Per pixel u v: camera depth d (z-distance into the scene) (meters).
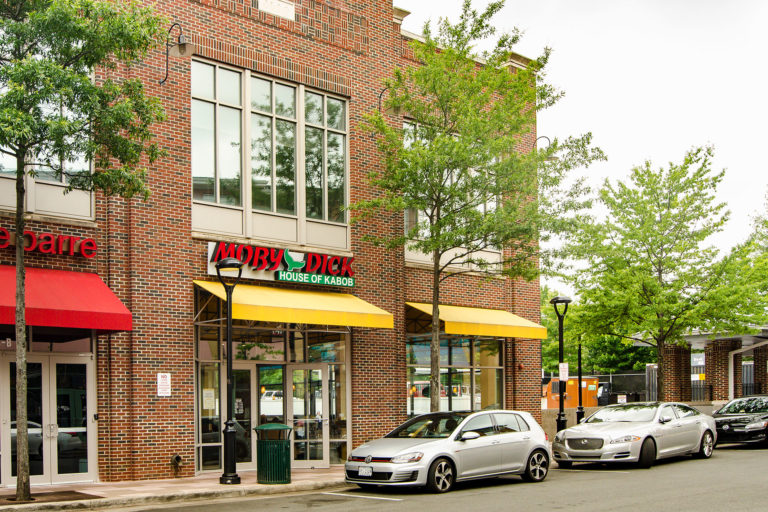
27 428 13.95
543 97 20.44
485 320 22.64
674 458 20.64
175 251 17.56
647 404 20.00
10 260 15.41
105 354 16.38
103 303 15.50
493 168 19.44
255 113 19.41
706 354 35.44
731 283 25.52
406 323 22.31
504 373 24.77
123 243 16.86
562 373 21.91
